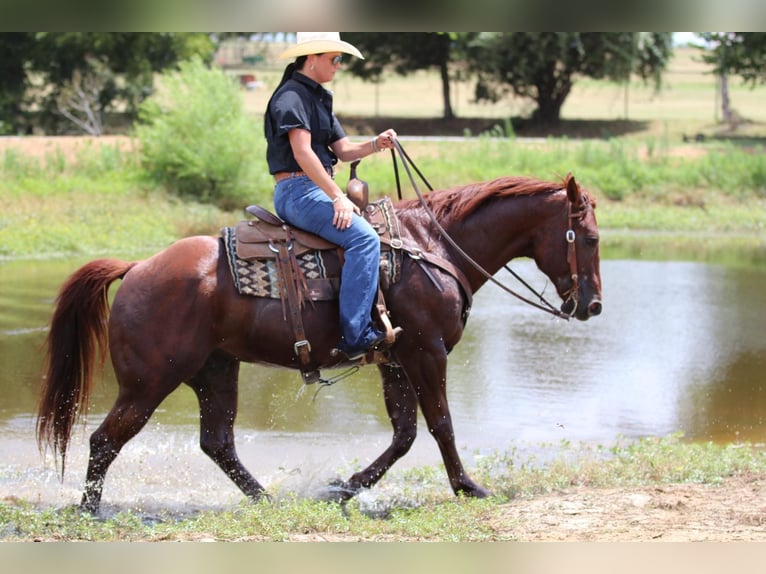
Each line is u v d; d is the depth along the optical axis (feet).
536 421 37.01
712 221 101.60
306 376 25.67
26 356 44.52
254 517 23.44
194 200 97.55
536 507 24.91
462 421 36.83
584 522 23.50
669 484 27.68
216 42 202.18
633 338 51.80
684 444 33.22
